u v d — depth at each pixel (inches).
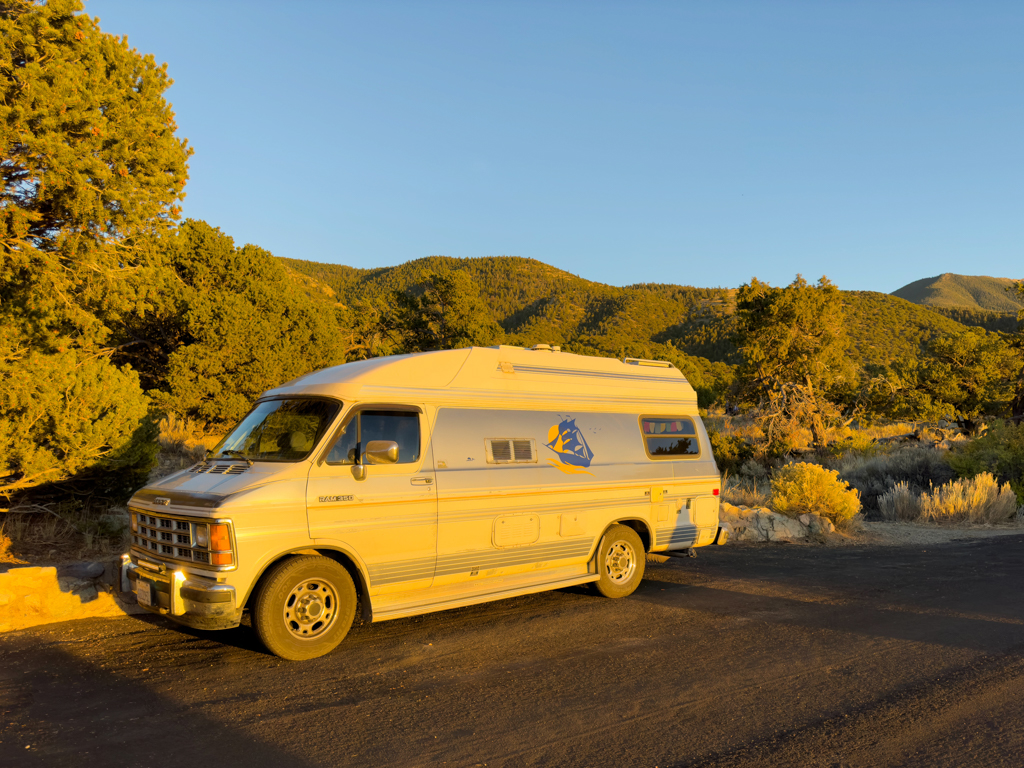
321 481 223.8
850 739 165.3
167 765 146.1
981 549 450.6
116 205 327.0
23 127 293.0
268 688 191.6
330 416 234.7
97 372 335.0
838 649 236.4
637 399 330.6
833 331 1278.3
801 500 524.1
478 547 260.7
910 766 152.0
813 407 1166.3
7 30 290.7
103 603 259.8
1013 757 156.5
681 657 225.5
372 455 228.7
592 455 303.4
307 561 218.5
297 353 841.5
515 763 150.9
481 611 281.1
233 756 151.0
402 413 249.6
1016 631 260.2
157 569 219.5
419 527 243.8
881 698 192.2
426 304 1397.6
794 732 169.2
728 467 1004.6
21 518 328.8
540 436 287.7
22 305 342.6
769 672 212.5
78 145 307.0
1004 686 202.1
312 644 217.9
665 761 153.0
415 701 185.0
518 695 190.5
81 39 311.9
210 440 713.0
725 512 506.6
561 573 291.7
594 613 279.6
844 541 478.9
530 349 301.3
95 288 349.4
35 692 184.1
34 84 286.7
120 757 149.1
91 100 306.2
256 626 211.6
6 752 149.8
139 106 336.5
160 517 221.6
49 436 309.6
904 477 785.6
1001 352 1501.0
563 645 236.5
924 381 1546.5
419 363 261.7
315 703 181.9
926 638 250.4
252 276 906.1
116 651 218.2
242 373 773.9
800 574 365.1
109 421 325.4
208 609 201.5
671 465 335.0
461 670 210.1
